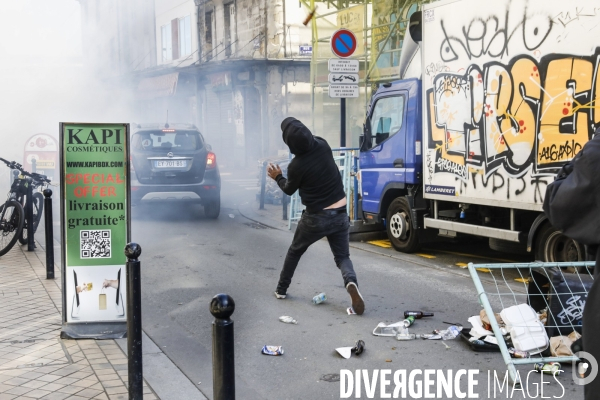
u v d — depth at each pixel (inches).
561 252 294.0
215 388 124.2
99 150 226.2
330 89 478.3
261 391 187.5
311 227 266.2
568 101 278.7
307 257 380.5
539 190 295.6
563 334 204.2
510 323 203.0
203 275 335.6
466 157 335.3
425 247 414.6
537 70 293.0
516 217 316.2
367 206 418.9
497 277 323.0
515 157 306.7
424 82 361.1
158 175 516.7
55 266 350.6
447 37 343.0
